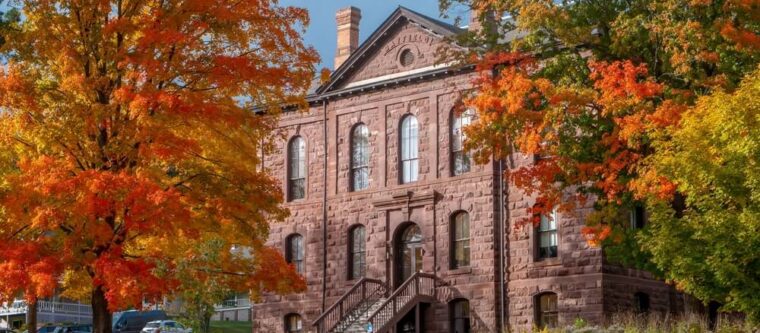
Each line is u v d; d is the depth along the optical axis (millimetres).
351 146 58031
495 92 39250
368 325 51406
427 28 54969
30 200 29531
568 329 41625
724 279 32156
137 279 29641
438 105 54719
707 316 39656
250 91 32688
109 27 30906
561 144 39188
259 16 32125
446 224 53906
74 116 30453
